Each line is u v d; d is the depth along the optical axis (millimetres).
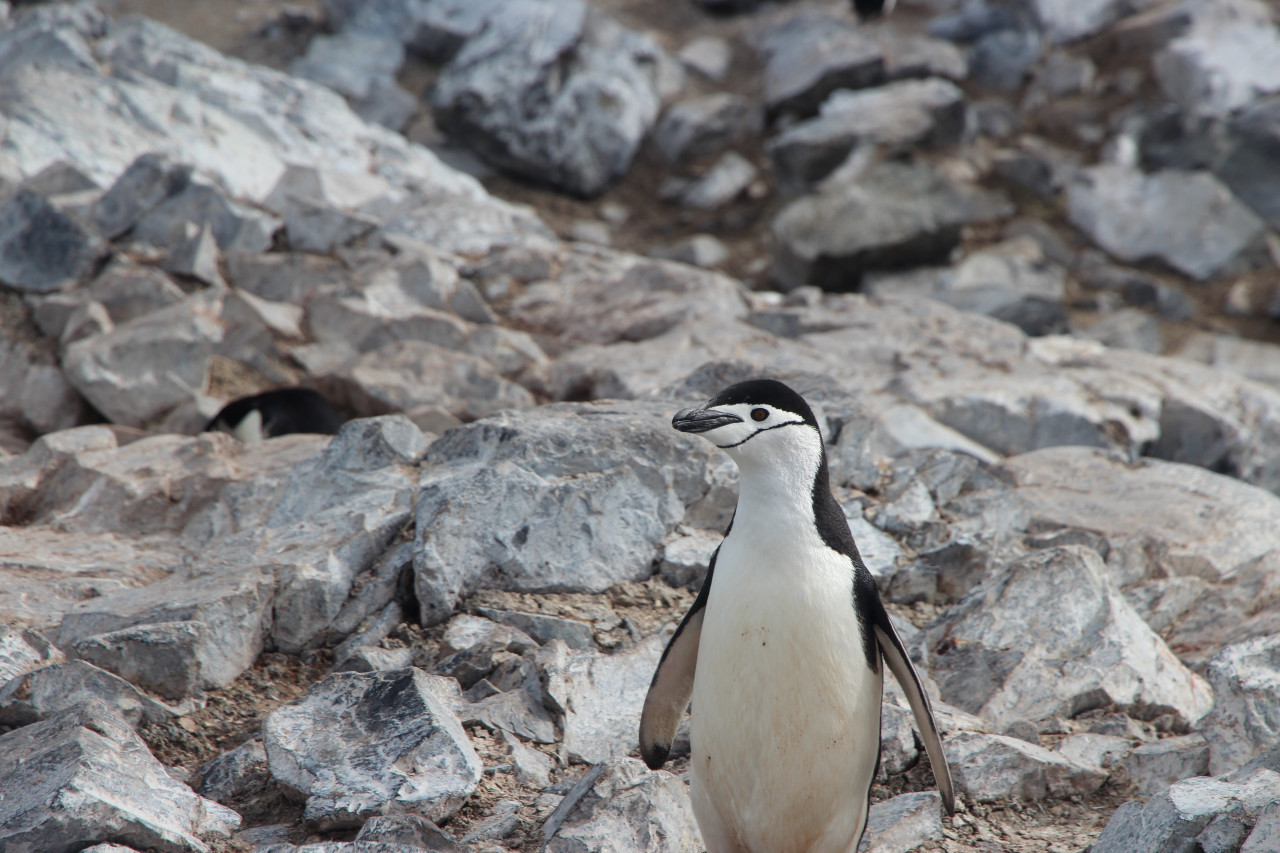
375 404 12984
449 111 28828
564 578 7496
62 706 6082
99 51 21984
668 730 5324
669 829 5242
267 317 14336
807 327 15648
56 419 13312
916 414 12344
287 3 34062
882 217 25219
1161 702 6828
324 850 4934
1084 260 26828
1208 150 28938
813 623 4555
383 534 7477
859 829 5012
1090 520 9594
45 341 14023
